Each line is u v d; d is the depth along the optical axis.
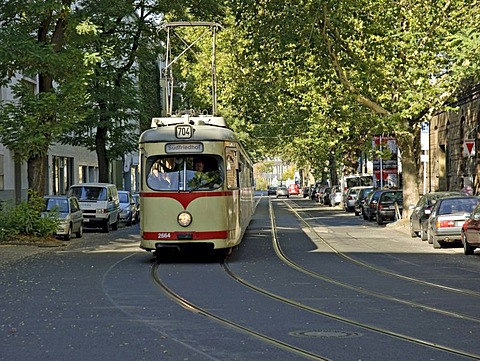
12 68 28.27
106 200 38.62
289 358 8.93
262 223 43.50
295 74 33.38
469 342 9.91
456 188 49.69
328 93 40.19
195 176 21.27
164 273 18.81
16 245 27.92
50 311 12.65
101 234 37.06
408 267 20.12
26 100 28.00
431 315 12.16
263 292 15.05
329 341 9.98
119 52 41.34
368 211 45.34
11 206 29.72
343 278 17.55
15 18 29.31
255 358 8.93
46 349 9.52
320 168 83.12
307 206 75.56
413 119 37.94
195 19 38.03
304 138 53.03
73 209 33.28
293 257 23.12
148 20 41.75
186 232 21.03
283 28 30.75
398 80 34.44
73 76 28.69
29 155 28.91
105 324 11.34
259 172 187.88
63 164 57.06
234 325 11.23
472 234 23.00
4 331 10.81
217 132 21.64
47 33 31.17
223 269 19.69
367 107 38.03
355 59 33.50
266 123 57.28
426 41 33.91
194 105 55.62
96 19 36.56
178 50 43.84
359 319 11.77
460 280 17.14
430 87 34.06
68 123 28.47
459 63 23.05
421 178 57.75
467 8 33.62
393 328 10.96
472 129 45.44
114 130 44.03
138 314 12.30
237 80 48.03
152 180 21.38
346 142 51.59
